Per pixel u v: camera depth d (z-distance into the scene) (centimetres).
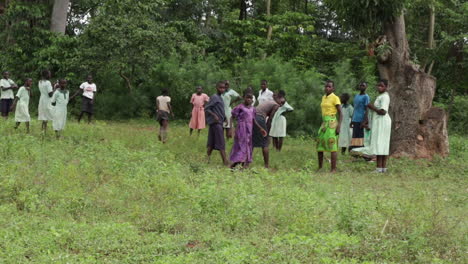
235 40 2889
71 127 1650
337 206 707
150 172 902
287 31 2934
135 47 2298
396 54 1431
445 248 553
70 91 2381
